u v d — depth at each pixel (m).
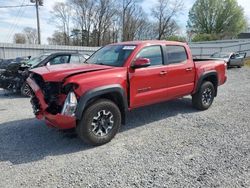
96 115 4.63
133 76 5.14
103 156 4.31
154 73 5.53
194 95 6.94
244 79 15.07
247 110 7.13
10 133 5.45
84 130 4.54
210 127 5.70
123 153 4.41
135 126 5.81
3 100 9.13
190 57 6.57
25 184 3.51
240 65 23.64
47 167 3.96
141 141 4.94
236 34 68.69
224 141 4.88
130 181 3.54
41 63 9.65
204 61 7.11
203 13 71.62
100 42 65.50
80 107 4.39
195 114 6.72
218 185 3.40
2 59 21.16
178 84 6.18
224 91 10.38
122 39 64.56
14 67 9.82
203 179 3.54
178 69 6.10
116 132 4.96
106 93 4.74
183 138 5.06
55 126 4.55
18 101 8.91
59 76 4.48
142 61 5.00
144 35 66.25
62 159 4.22
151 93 5.54
